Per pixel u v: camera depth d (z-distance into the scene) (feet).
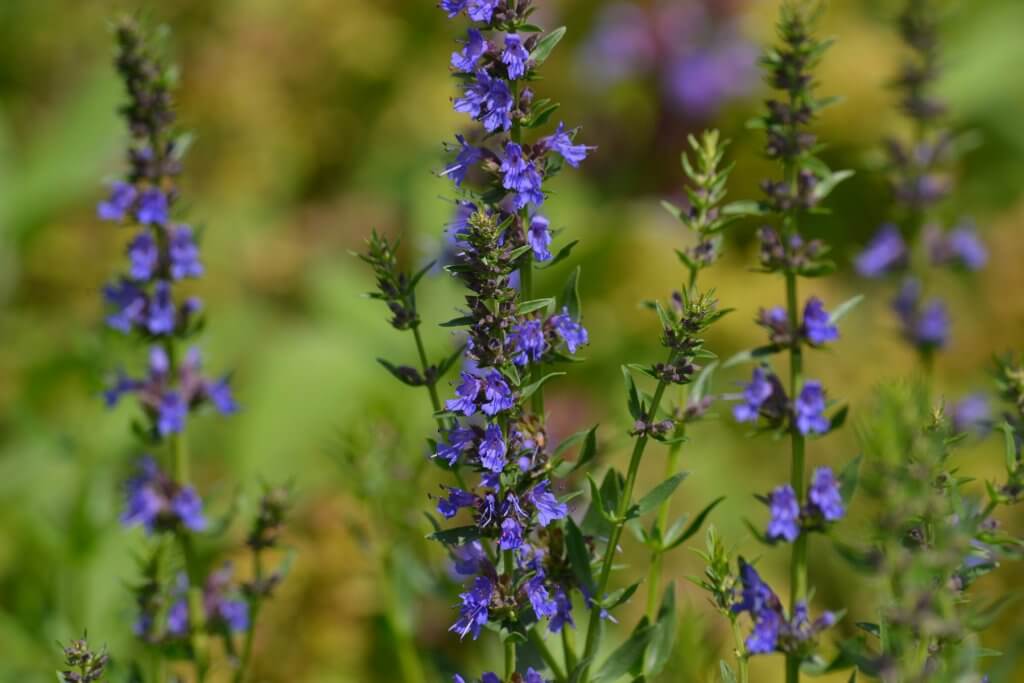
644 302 12.92
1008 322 26.16
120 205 16.16
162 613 16.01
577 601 17.92
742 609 12.10
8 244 35.96
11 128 39.99
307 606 23.21
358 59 38.52
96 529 22.68
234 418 31.32
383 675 23.27
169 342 16.79
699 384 14.05
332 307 33.86
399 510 18.19
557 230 12.19
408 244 35.24
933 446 10.28
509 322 11.23
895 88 20.80
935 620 10.03
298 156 38.45
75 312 34.24
